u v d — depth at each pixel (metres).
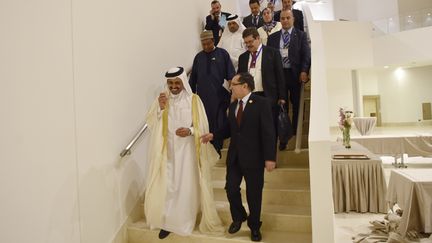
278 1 5.89
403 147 8.05
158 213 2.71
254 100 2.48
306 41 3.62
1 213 2.02
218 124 3.42
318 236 2.10
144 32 3.58
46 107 2.33
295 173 3.21
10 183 2.07
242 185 3.23
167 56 4.09
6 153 2.05
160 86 3.85
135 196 3.23
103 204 2.79
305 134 3.82
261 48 3.17
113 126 2.99
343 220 4.68
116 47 3.09
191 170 2.75
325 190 2.12
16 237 2.09
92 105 2.74
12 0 2.13
